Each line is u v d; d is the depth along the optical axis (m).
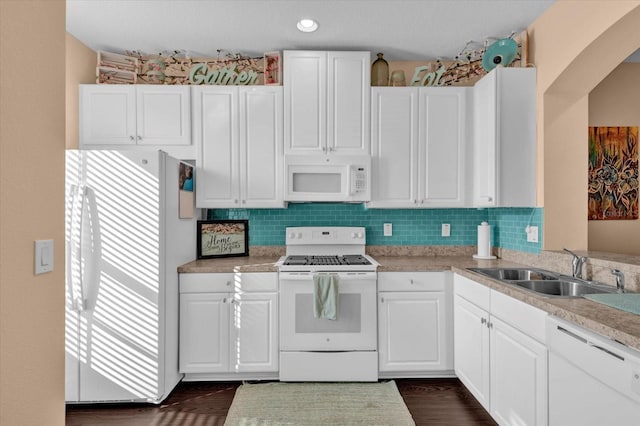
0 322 0.89
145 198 2.36
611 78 3.05
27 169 0.98
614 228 3.05
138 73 3.10
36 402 1.03
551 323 1.54
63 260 1.14
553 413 1.55
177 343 2.65
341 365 2.64
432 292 2.68
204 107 2.93
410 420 2.21
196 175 2.93
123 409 2.38
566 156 2.52
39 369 1.04
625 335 1.15
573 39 2.21
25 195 0.97
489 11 2.47
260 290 2.66
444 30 2.71
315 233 3.17
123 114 2.89
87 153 2.35
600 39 2.05
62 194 1.14
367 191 2.90
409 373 2.72
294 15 2.51
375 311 2.65
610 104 3.04
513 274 2.51
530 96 2.57
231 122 2.93
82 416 2.30
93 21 2.59
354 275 2.62
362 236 3.18
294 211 3.25
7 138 0.91
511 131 2.57
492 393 2.09
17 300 0.94
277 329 2.66
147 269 2.36
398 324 2.67
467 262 2.84
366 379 2.65
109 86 2.89
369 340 2.65
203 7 2.42
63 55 1.14
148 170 2.36
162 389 2.40
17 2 0.94
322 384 2.65
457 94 2.95
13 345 0.93
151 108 2.90
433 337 2.67
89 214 2.34
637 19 1.89
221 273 2.66
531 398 1.71
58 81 1.11
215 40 2.87
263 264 2.75
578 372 1.39
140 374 2.36
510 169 2.57
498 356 2.02
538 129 2.55
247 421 2.21
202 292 2.65
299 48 3.01
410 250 3.26
